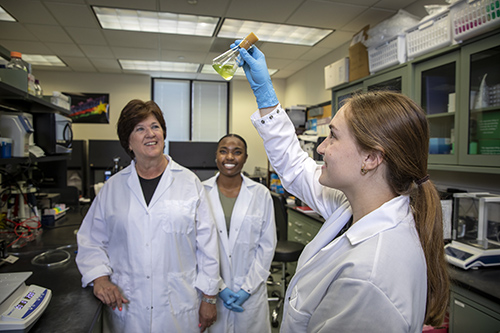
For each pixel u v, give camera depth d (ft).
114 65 15.70
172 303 3.95
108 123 17.20
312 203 3.03
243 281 4.92
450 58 6.11
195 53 13.75
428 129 2.06
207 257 4.26
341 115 2.22
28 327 2.81
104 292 3.62
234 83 18.33
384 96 2.13
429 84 6.91
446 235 5.98
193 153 13.74
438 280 2.02
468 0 5.42
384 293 1.68
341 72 9.50
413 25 6.88
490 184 6.93
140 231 3.97
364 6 9.24
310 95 15.47
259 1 8.98
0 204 6.57
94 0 8.87
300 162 3.09
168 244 4.01
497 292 4.14
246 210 5.07
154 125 4.15
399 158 1.96
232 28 11.25
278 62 15.16
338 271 1.95
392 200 2.05
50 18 10.07
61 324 3.06
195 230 4.33
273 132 2.96
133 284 3.89
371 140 1.97
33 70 16.40
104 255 4.12
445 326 4.85
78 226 7.30
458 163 6.07
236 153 5.23
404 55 7.27
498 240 5.59
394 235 1.91
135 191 4.13
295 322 2.23
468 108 5.83
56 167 9.95
